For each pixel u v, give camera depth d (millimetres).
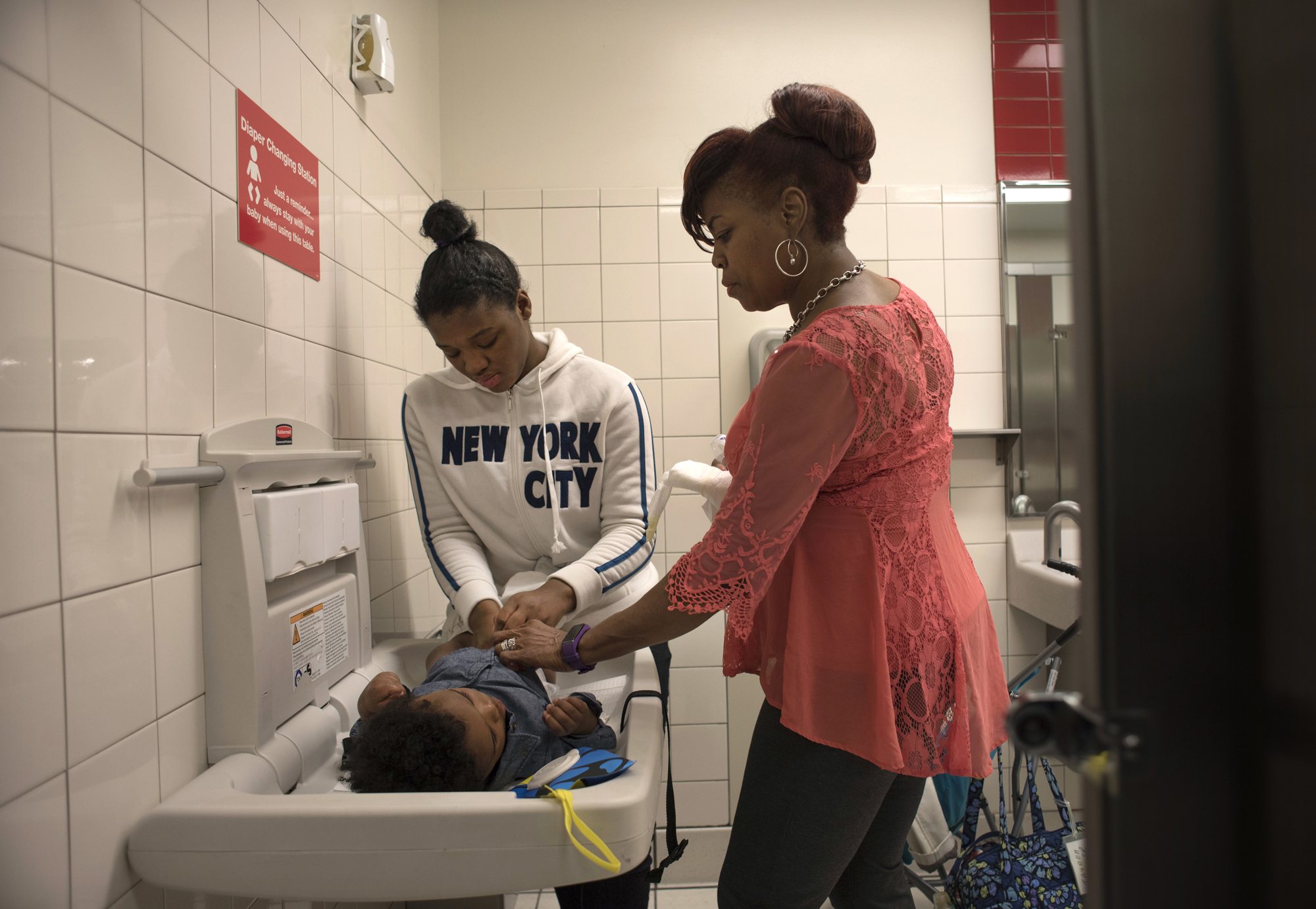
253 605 970
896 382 856
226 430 1000
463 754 920
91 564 765
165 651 884
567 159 2365
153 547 865
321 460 1208
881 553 892
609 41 2375
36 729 691
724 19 2387
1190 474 353
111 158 807
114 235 812
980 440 2391
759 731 997
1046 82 2398
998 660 1019
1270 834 348
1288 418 345
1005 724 374
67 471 736
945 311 2381
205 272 987
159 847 790
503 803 787
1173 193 354
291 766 1006
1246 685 351
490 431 1380
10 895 660
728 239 977
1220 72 353
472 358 1271
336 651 1231
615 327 2355
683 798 2287
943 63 2396
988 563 2391
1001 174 2391
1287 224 344
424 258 2121
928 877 1904
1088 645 360
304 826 779
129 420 829
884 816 1058
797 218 930
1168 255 354
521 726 1019
